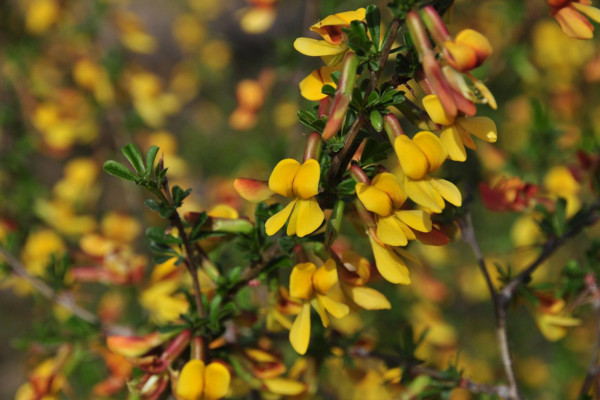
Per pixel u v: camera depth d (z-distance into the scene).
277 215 0.40
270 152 0.71
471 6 0.80
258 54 1.27
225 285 0.44
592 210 0.49
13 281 0.57
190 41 1.11
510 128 0.79
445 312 0.74
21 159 0.68
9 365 1.01
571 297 0.48
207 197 0.90
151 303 0.50
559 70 0.79
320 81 0.41
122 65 0.74
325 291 0.42
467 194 0.48
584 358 0.77
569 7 0.40
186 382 0.42
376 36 0.39
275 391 0.45
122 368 0.50
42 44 0.79
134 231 0.68
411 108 0.40
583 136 0.58
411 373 0.49
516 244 0.66
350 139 0.40
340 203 0.40
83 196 0.71
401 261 0.41
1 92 0.80
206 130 1.02
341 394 0.61
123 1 0.77
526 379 0.78
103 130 0.80
